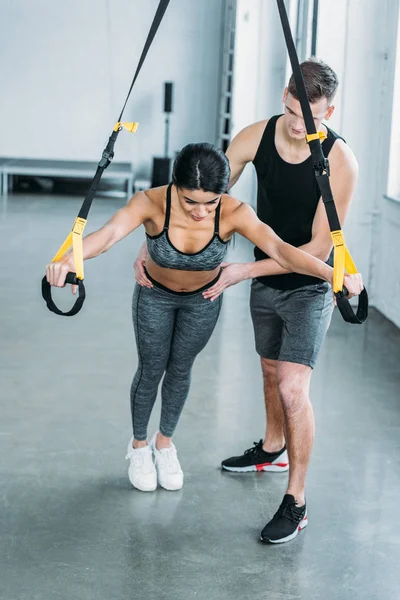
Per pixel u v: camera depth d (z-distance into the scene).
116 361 5.45
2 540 3.20
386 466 3.97
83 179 13.92
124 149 13.27
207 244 3.04
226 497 3.62
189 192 2.77
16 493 3.58
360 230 6.94
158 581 2.97
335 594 2.93
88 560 3.09
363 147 6.75
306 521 3.37
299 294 3.32
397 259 6.54
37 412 4.50
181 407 3.62
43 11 12.76
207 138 13.25
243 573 3.04
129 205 3.01
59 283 2.61
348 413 4.64
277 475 3.86
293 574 3.04
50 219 10.77
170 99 12.72
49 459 3.93
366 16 6.51
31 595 2.85
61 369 5.24
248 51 10.20
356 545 3.25
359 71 6.60
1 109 13.06
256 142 3.28
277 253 2.96
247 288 7.72
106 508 3.48
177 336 3.41
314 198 3.23
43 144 13.20
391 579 3.03
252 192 10.60
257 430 4.36
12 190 13.02
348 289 2.70
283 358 3.31
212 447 4.12
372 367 5.49
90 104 13.09
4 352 5.54
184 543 3.23
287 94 3.04
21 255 8.64
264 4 10.09
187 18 12.82
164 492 3.64
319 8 6.54
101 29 12.84
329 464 3.96
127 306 6.88
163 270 3.17
